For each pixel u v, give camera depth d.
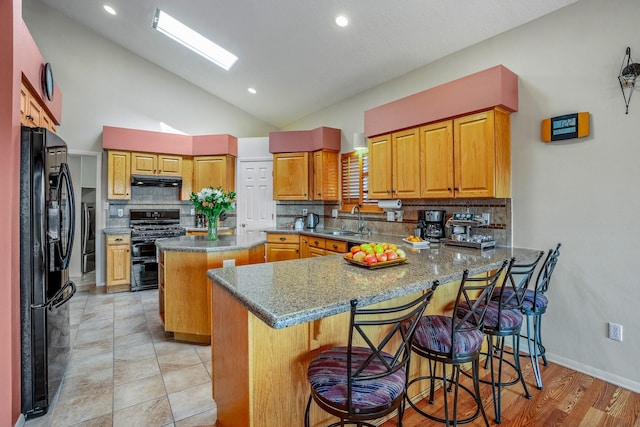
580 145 2.28
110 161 4.51
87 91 4.58
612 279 2.15
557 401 1.95
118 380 2.18
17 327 1.72
